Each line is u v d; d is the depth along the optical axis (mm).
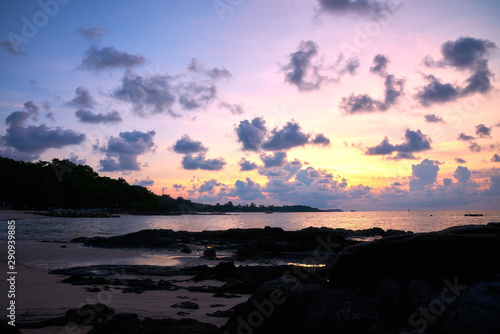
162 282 13133
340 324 5059
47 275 14359
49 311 7867
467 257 5898
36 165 123188
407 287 5703
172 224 83188
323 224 90750
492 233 6102
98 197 141000
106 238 32875
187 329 5691
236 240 35375
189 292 11805
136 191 174875
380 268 6367
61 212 99625
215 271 16266
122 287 12125
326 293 6012
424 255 6121
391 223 95938
